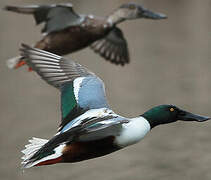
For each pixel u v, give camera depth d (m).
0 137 15.17
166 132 15.46
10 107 17.44
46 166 13.60
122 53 12.93
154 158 13.88
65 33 11.84
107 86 19.28
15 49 22.36
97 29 12.16
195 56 22.09
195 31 25.11
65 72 7.52
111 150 7.18
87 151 7.04
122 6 12.86
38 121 16.38
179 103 17.53
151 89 18.86
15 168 13.53
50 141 6.81
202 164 13.43
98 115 6.89
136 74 20.44
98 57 22.12
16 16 26.64
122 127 7.21
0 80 20.05
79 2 27.44
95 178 12.84
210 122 16.03
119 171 13.28
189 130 15.55
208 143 14.59
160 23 26.42
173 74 20.33
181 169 13.21
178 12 27.33
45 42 11.81
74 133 6.74
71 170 13.46
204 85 19.05
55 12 11.53
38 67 7.45
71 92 7.32
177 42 23.81
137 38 24.38
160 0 28.27
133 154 14.14
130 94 18.48
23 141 15.00
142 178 12.81
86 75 7.53
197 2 28.28
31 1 27.44
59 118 16.62
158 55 22.34
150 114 7.69
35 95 18.61
